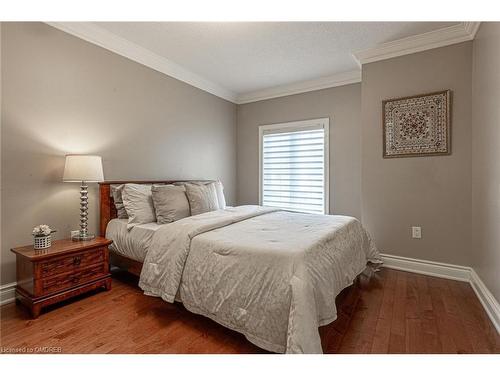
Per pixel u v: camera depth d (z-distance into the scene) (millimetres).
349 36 2697
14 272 2129
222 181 4410
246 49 2990
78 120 2514
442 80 2648
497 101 1883
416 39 2705
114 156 2832
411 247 2848
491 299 1941
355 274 2188
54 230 2369
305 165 4055
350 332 1726
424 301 2158
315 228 2174
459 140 2586
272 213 3010
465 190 2566
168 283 1881
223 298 1640
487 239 2098
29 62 2182
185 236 1948
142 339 1643
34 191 2236
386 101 2922
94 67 2629
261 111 4461
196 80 3811
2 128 2053
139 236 2328
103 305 2076
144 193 2652
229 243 1745
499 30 1845
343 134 3727
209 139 4129
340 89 3748
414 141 2789
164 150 3398
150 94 3201
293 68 3494
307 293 1370
